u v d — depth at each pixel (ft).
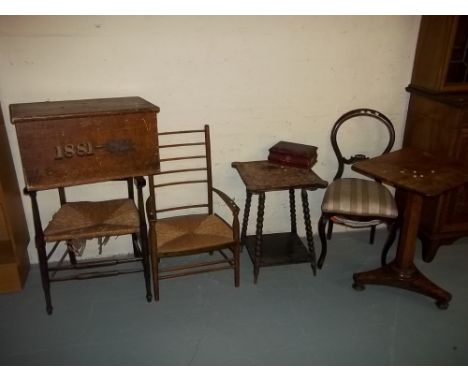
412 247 7.70
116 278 8.21
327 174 9.36
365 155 9.36
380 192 8.02
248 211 8.58
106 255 8.86
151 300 7.60
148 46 7.40
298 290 7.95
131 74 7.52
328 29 8.07
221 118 8.25
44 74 7.17
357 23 8.16
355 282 7.94
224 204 9.04
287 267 8.64
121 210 7.50
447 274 8.48
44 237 6.68
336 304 7.59
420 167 7.27
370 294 7.88
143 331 6.89
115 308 7.40
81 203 7.73
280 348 6.58
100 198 8.29
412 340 6.78
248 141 8.57
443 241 8.85
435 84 8.26
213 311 7.36
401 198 9.66
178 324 7.06
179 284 8.04
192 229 7.68
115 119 6.23
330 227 9.55
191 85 7.85
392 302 7.66
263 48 7.91
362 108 8.90
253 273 8.41
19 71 7.06
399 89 8.99
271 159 8.33
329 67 8.38
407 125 9.22
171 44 7.48
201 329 6.95
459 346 6.67
